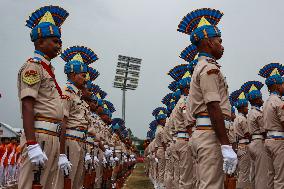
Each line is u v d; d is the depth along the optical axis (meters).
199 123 3.87
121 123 23.14
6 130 23.20
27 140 3.52
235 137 10.42
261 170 7.87
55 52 4.12
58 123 3.98
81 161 6.53
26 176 3.65
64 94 6.21
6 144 13.16
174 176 8.48
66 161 4.87
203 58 4.03
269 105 6.95
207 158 3.72
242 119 10.47
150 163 19.14
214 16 4.81
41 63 3.93
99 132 10.42
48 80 3.91
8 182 12.84
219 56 4.17
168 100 13.12
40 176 3.74
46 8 4.85
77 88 6.66
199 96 3.88
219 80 3.85
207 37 4.08
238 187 10.41
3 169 12.59
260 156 7.96
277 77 7.32
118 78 43.69
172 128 8.74
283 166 6.73
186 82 8.00
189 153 7.54
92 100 9.96
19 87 3.85
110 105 17.09
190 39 4.30
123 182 15.23
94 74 9.96
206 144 3.75
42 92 3.86
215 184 3.69
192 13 4.88
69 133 6.28
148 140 29.44
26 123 3.56
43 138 3.79
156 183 13.38
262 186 7.79
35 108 3.81
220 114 3.60
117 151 17.27
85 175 7.34
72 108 6.38
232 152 3.53
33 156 3.43
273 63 8.92
